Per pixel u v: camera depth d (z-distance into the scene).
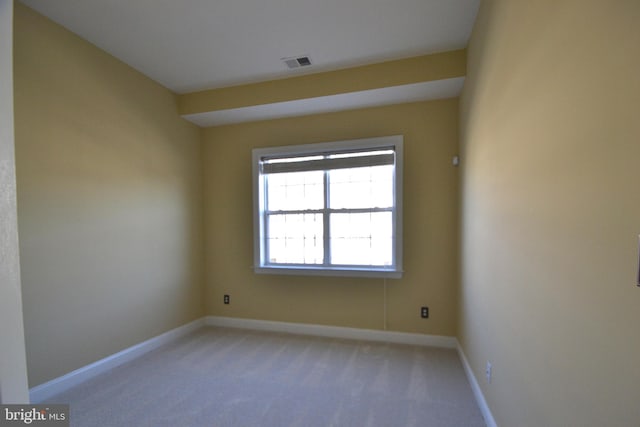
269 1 1.95
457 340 2.88
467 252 2.41
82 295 2.31
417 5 1.99
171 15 2.09
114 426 1.79
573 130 0.88
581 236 0.85
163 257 3.10
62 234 2.18
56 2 1.95
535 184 1.14
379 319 3.13
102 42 2.40
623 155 0.68
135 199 2.79
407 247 3.03
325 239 3.29
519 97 1.29
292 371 2.46
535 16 1.13
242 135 3.54
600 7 0.75
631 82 0.65
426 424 1.80
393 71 2.64
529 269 1.20
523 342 1.26
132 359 2.70
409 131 2.99
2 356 0.71
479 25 1.99
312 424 1.81
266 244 3.53
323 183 3.30
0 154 0.72
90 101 2.39
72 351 2.23
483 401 1.88
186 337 3.26
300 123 3.33
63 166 2.20
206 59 2.64
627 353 0.67
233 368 2.52
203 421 1.84
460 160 2.74
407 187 3.01
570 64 0.90
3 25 0.74
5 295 0.72
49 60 2.11
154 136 3.00
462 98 2.65
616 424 0.71
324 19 2.13
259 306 3.51
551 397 1.02
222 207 3.63
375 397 2.09
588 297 0.82
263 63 2.70
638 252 0.63
